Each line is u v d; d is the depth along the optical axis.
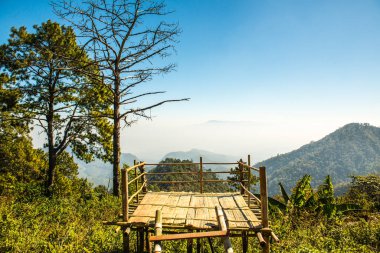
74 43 19.92
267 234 6.04
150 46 16.97
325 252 7.94
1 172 22.59
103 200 15.74
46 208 12.75
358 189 21.00
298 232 10.16
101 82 17.33
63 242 8.58
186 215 6.94
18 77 19.39
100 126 21.55
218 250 8.62
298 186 12.88
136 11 16.28
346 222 11.79
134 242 8.98
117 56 16.94
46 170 23.70
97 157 22.56
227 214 7.02
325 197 13.02
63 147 20.95
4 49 18.62
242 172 9.29
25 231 8.98
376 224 10.39
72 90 20.89
